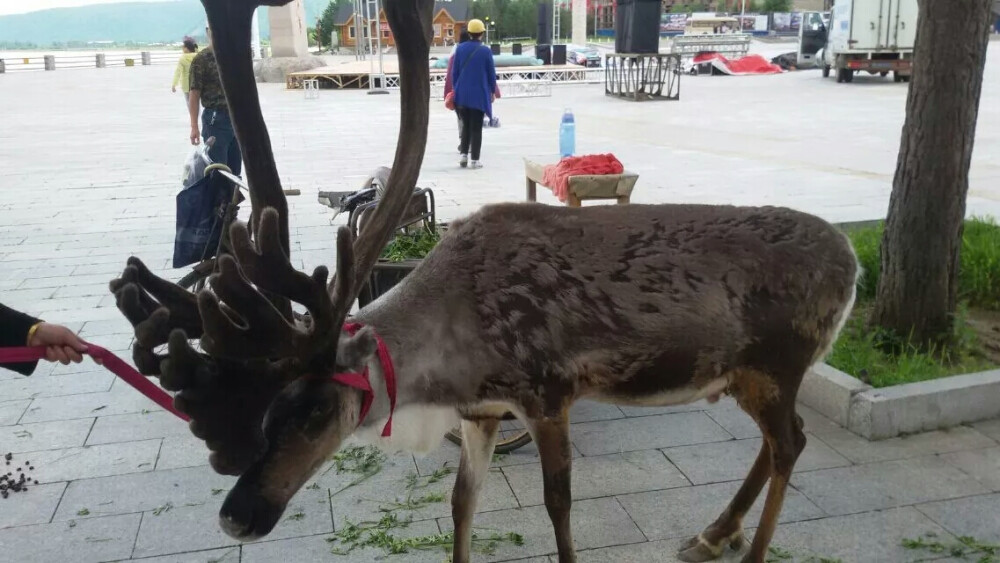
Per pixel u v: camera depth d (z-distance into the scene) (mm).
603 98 22781
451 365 2766
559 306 2764
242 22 2441
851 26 24453
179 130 17344
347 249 2381
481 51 11227
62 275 7051
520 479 3926
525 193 9875
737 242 2916
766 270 2893
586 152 12938
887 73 26234
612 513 3615
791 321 2912
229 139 7773
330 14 64438
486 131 15789
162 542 3439
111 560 3326
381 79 25688
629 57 21891
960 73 4613
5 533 3500
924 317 4945
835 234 3082
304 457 2459
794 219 3045
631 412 4590
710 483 3838
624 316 2773
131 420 4520
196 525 3557
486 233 2867
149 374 2264
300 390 2473
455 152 13305
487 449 3080
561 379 2783
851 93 21922
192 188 5227
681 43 34000
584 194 5770
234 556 3352
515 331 2744
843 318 3105
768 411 3006
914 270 4906
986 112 16406
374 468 4035
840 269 3027
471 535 3406
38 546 3412
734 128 15695
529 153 13023
